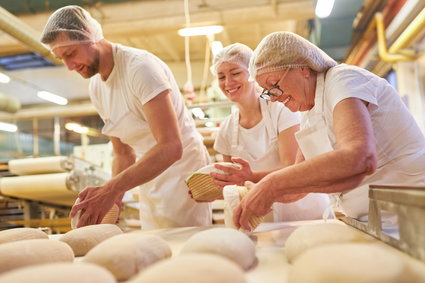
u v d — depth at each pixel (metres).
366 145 0.87
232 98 1.70
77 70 1.48
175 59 6.30
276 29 5.14
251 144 1.76
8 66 6.62
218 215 2.48
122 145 1.77
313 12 3.60
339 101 0.97
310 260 0.60
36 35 3.40
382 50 3.84
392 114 1.11
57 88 7.20
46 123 8.28
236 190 1.25
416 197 0.70
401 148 1.13
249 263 0.86
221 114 2.99
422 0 2.93
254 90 1.71
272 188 0.97
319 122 1.13
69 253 0.94
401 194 0.77
